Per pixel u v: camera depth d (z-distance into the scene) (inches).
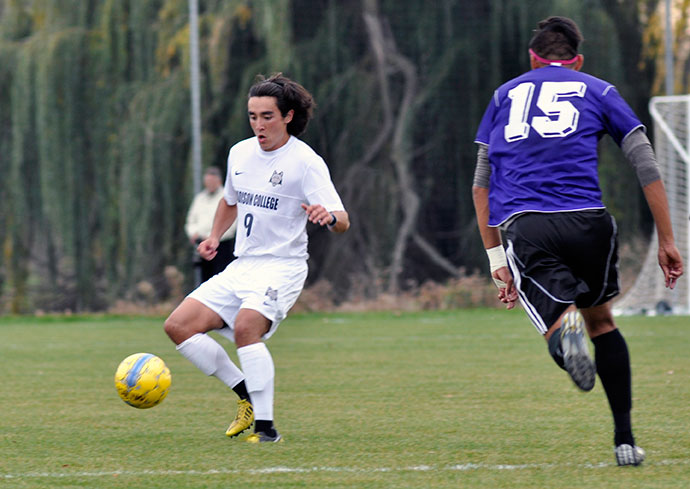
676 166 2340.1
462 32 2679.6
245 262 741.3
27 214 2608.3
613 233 580.7
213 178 1852.9
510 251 585.9
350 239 2719.0
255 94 719.7
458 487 551.8
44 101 2534.5
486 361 1295.5
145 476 593.3
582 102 592.4
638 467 604.1
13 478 590.2
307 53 2618.1
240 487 557.9
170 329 726.5
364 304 2476.6
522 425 785.6
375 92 2672.2
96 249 2615.7
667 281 587.8
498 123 609.3
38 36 2576.3
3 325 2144.4
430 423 800.9
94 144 2554.1
